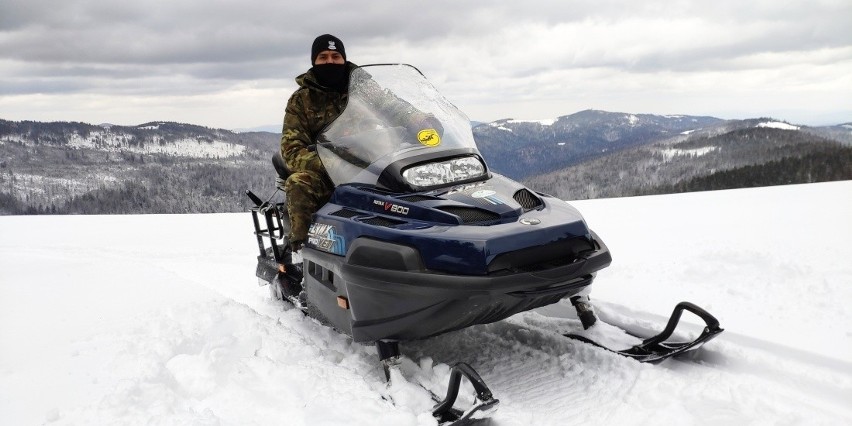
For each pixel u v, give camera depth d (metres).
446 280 2.65
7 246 9.06
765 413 2.42
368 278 2.86
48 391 2.97
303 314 4.31
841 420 2.35
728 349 3.02
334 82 3.94
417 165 3.20
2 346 3.69
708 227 7.14
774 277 4.30
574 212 3.10
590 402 2.71
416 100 3.62
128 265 6.41
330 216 3.27
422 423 2.48
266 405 2.73
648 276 4.64
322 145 3.60
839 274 4.23
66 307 4.65
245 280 5.75
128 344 3.49
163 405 2.70
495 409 2.41
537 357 3.24
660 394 2.64
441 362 3.31
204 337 3.61
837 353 2.92
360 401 2.61
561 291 2.81
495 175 3.40
